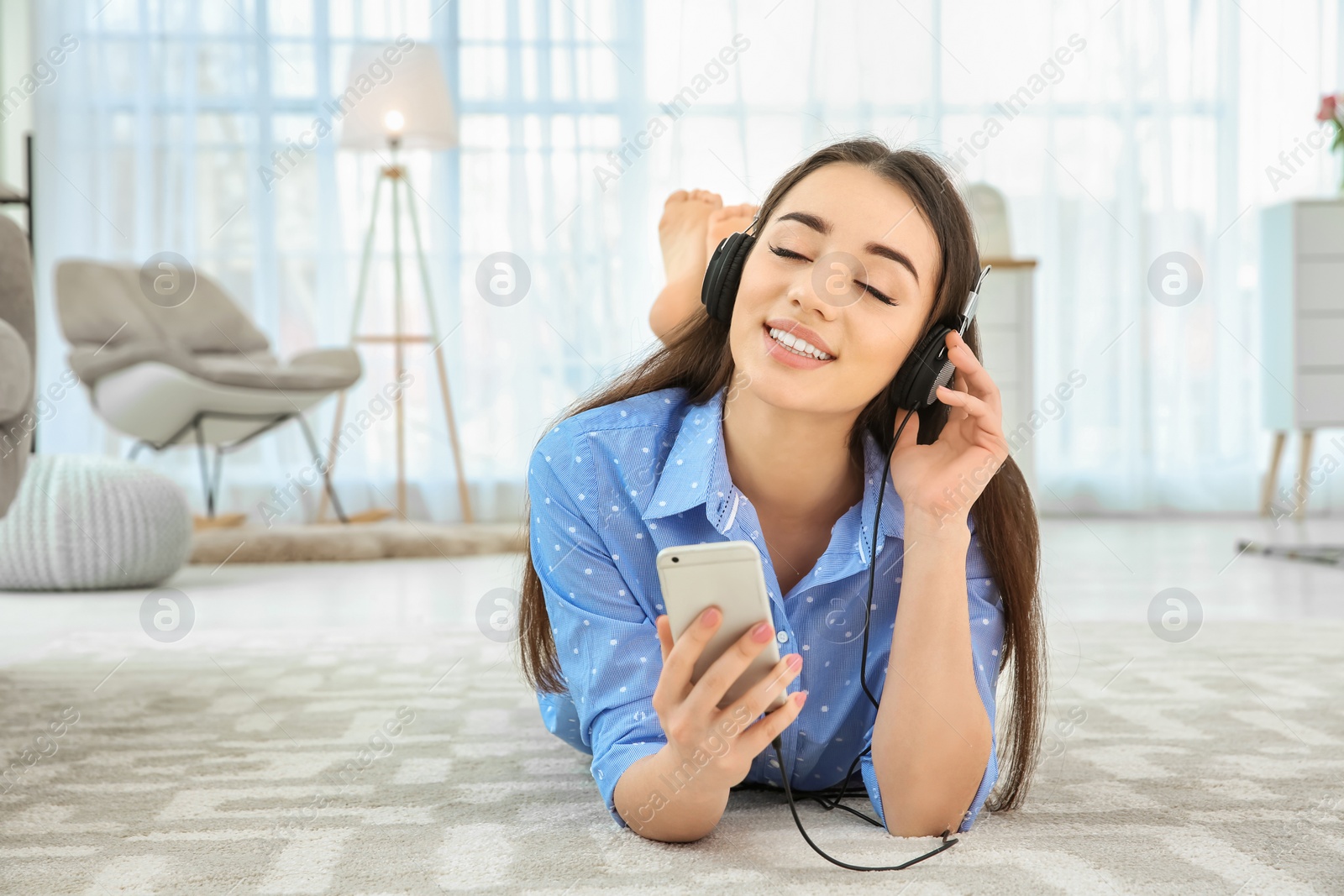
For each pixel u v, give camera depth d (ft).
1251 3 15.66
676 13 15.46
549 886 2.46
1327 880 2.50
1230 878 2.51
